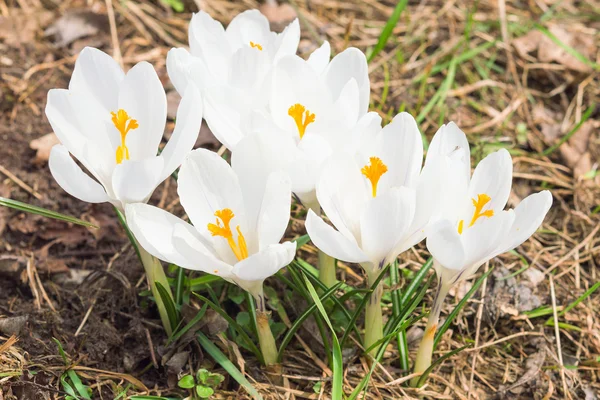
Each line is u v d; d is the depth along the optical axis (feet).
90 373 1.70
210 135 2.09
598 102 2.25
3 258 1.85
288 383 1.70
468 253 1.55
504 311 1.85
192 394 1.68
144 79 1.59
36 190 2.00
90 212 1.97
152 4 2.44
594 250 1.98
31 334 1.73
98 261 1.90
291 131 1.62
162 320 1.73
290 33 1.67
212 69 1.68
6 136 2.07
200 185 1.55
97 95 1.62
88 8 2.36
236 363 1.71
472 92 2.30
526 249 1.98
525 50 2.42
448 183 1.55
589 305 1.89
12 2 2.35
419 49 2.41
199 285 1.79
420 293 1.67
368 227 1.53
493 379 1.78
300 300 1.78
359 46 2.40
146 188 1.56
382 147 1.56
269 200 1.51
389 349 1.77
